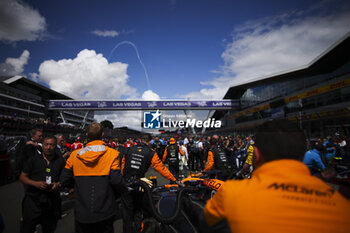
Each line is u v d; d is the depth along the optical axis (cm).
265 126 93
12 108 3978
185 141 1457
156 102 3325
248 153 413
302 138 87
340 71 1714
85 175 192
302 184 77
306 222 68
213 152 499
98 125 209
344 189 251
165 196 226
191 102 3309
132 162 306
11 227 349
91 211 184
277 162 84
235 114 3350
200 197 225
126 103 3397
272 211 71
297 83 2228
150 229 236
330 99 1582
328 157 532
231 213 77
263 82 2772
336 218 70
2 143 659
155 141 1153
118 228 340
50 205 257
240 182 86
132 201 258
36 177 253
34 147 417
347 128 1240
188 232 190
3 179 646
